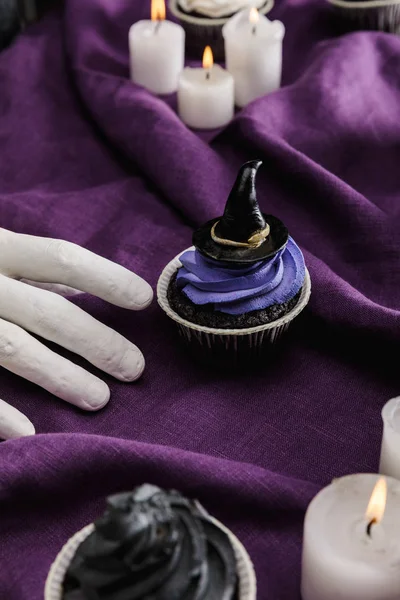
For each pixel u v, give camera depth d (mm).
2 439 790
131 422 804
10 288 810
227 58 1017
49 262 820
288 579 733
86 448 754
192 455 754
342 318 827
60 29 1087
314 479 777
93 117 987
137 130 946
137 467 753
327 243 899
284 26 1068
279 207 915
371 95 983
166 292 822
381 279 880
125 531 623
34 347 799
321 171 900
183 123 972
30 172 964
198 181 910
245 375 828
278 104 958
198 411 809
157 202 931
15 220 910
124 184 938
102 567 638
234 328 798
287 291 802
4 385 818
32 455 754
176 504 670
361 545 701
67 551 692
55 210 916
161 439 796
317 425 802
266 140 917
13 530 758
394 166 959
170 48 1011
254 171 786
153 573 632
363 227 889
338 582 698
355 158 963
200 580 637
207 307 801
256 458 788
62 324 807
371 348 830
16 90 1019
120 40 1068
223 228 795
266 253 790
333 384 822
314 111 961
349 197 892
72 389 800
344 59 983
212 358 821
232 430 800
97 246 899
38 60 1046
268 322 800
